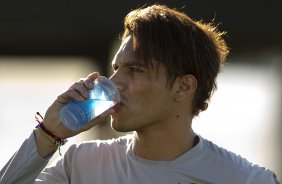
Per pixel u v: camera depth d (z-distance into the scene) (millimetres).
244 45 16875
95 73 5832
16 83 26016
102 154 6172
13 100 24188
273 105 19828
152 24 5957
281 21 15727
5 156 21047
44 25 15578
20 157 5766
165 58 5914
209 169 6016
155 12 6055
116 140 6258
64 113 5684
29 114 23734
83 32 15711
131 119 5883
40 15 15555
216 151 6109
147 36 5902
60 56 16656
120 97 5855
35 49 16625
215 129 22266
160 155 6012
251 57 18266
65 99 5762
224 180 5996
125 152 6129
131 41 5918
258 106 21359
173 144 6023
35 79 26078
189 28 6098
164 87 5930
